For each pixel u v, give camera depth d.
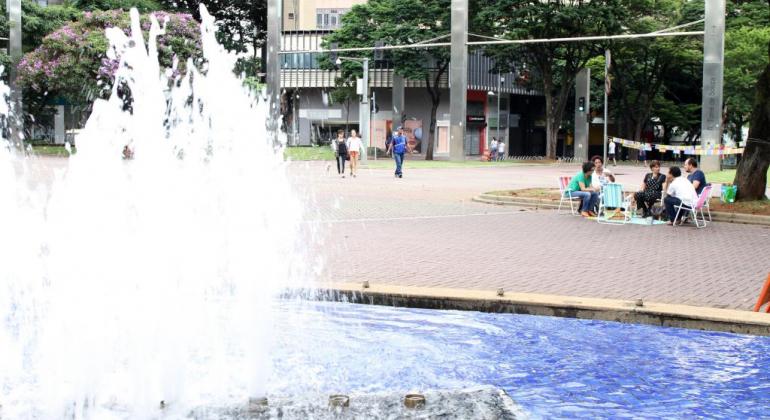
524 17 53.16
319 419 5.43
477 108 69.62
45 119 53.97
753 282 10.70
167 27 44.72
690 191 17.77
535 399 6.02
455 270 11.20
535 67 63.25
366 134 43.88
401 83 64.56
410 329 8.08
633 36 38.38
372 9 58.50
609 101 66.56
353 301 9.23
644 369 6.79
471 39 56.34
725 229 17.52
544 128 78.25
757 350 7.39
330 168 41.47
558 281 10.48
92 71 43.91
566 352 7.29
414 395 5.83
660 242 15.06
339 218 18.23
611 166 55.62
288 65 70.00
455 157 51.19
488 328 8.15
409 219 18.36
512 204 22.56
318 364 6.84
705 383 6.41
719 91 37.56
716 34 37.44
